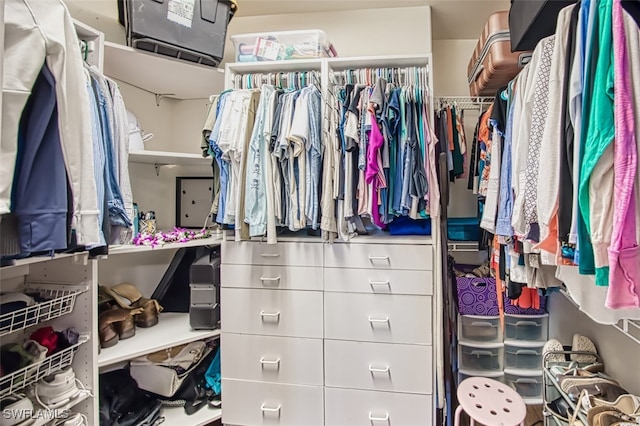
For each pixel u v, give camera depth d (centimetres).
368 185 155
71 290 139
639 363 133
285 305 173
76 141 109
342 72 178
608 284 72
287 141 156
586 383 135
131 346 159
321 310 170
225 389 178
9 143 92
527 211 106
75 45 109
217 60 176
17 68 93
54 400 125
